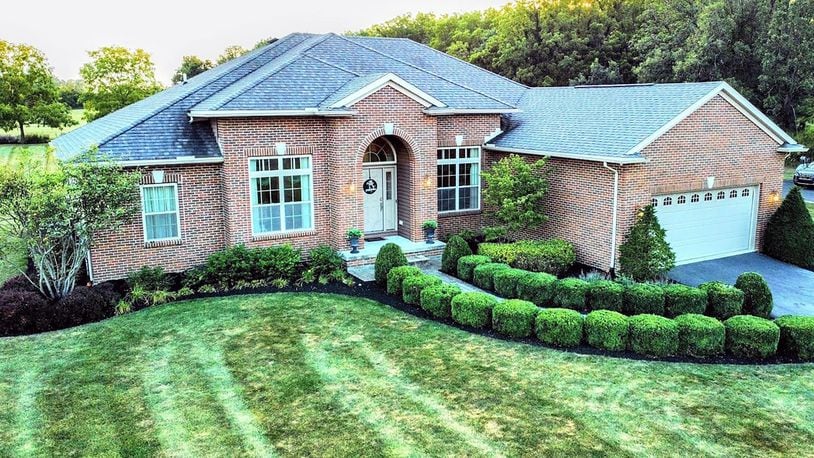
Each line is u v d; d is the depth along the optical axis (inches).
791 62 1706.4
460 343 504.4
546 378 436.5
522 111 930.7
